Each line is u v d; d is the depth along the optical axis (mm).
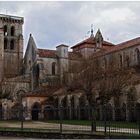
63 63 115438
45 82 111500
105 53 102938
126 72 77625
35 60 116000
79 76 82938
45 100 99062
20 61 138250
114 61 97688
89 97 64688
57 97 97062
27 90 113062
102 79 72875
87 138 39031
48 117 95500
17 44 140625
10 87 110188
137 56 91375
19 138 41156
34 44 119750
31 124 65125
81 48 122250
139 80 72438
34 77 114812
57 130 43031
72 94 90938
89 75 72875
